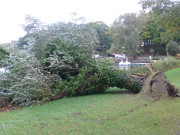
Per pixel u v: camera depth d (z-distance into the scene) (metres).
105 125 5.21
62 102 8.10
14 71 8.98
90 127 5.10
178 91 8.06
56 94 9.05
